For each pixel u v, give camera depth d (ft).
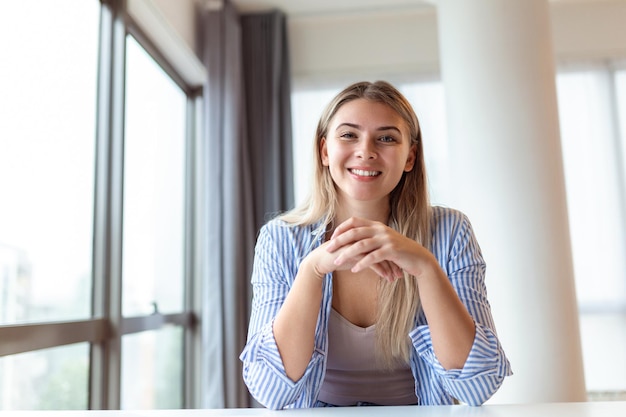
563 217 7.44
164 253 9.50
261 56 11.46
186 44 9.50
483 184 7.50
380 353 3.49
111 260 7.09
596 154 11.12
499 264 7.31
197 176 10.67
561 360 7.07
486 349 2.95
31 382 5.43
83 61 6.91
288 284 3.59
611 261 10.82
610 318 10.69
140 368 8.30
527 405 2.58
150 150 9.03
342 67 11.77
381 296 3.50
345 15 11.62
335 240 3.02
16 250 5.23
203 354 9.59
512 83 7.55
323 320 3.45
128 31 7.95
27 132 5.51
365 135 3.36
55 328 5.62
